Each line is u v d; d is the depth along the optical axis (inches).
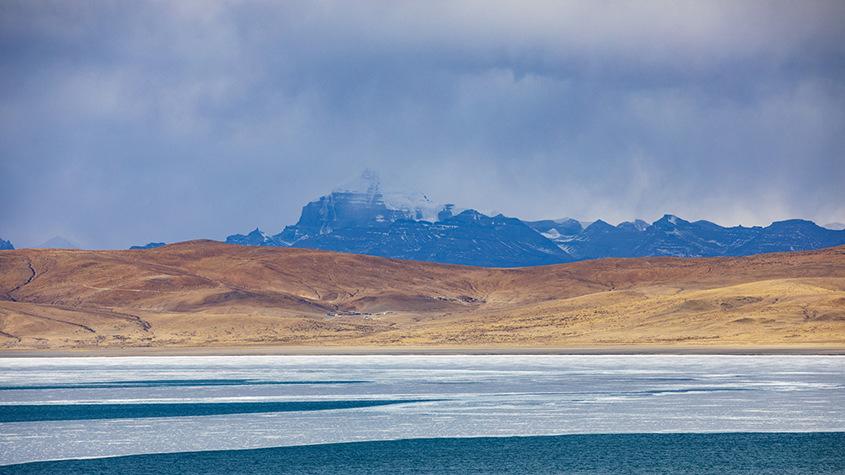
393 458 4379.9
